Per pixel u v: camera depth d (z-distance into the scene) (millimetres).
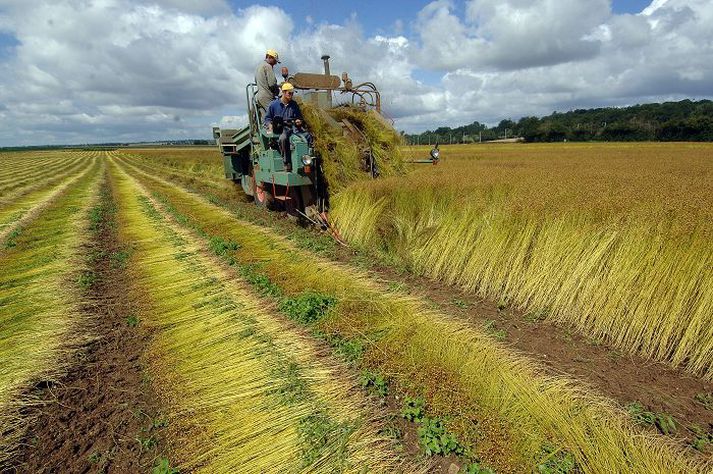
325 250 6938
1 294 5391
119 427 2984
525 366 3504
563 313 4453
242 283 5535
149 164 43562
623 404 3119
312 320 4363
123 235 8742
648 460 2514
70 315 4695
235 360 3676
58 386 3477
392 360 3555
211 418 2992
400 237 6719
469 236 5590
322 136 8203
